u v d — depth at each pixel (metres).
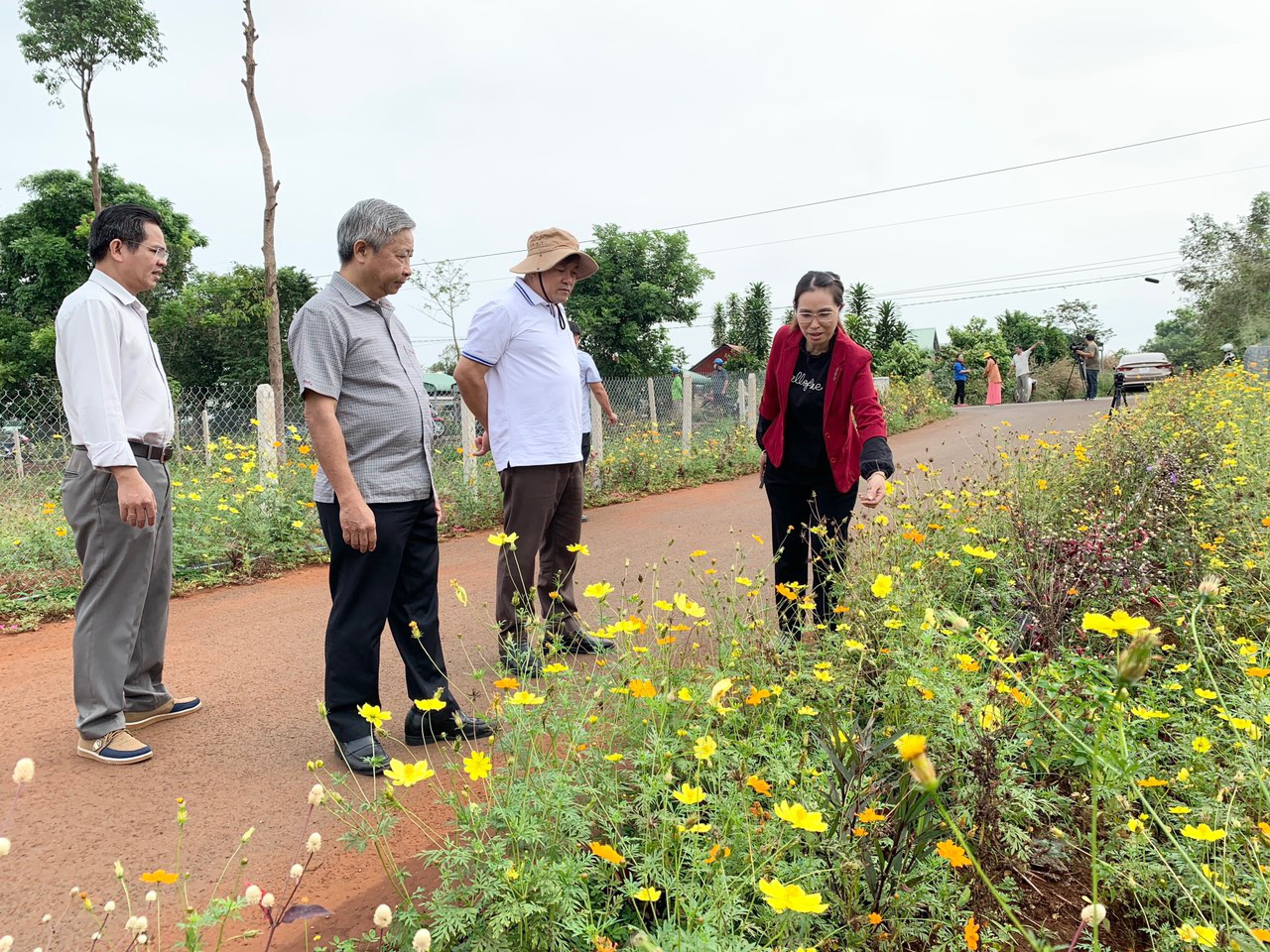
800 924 1.85
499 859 1.80
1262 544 3.86
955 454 11.05
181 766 2.99
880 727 2.40
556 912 1.74
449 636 4.59
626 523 8.22
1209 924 1.91
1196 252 23.94
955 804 2.16
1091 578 3.54
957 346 46.88
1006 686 2.29
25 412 9.82
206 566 6.16
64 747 3.17
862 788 2.03
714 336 53.84
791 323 3.78
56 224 28.92
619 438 11.80
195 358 29.28
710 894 1.77
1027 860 2.16
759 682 2.62
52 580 5.81
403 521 2.94
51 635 4.91
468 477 8.60
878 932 1.85
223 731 3.33
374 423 2.88
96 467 2.83
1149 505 4.61
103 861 2.36
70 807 2.67
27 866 2.33
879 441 3.46
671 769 2.05
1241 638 3.27
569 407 3.86
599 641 3.54
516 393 3.77
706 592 3.42
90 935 2.03
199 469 8.19
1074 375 35.88
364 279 2.90
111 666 3.02
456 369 3.77
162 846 2.44
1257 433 6.69
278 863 2.34
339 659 2.91
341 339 2.81
